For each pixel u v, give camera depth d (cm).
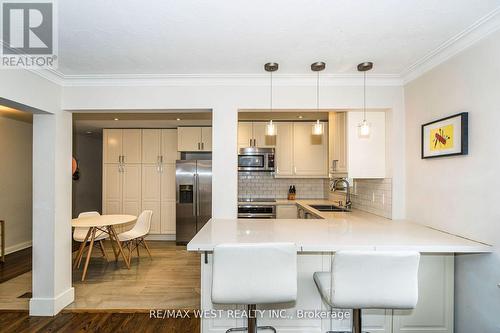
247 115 427
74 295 278
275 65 216
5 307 256
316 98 248
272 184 504
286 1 137
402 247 163
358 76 242
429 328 195
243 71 234
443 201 198
